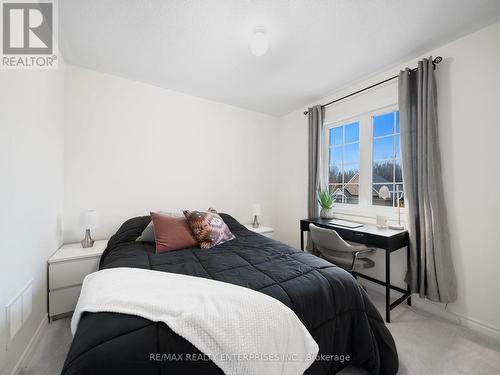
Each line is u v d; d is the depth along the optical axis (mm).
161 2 1409
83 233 2211
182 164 2783
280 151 3648
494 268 1607
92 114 2248
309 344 959
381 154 2436
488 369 1310
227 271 1379
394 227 2129
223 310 894
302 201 3258
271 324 907
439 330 1673
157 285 1084
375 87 2355
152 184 2584
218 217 2221
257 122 3422
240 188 3271
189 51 1934
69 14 1502
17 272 1255
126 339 764
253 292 1055
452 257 1786
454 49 1780
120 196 2400
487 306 1632
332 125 2924
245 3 1418
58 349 1444
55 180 1870
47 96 1681
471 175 1704
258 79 2434
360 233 2053
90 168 2244
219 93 2793
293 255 1653
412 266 1923
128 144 2439
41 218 1586
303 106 3219
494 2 1406
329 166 3020
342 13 1498
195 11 1482
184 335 791
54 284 1729
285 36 1732
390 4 1424
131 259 1552
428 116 1821
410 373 1278
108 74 2322
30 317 1419
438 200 1806
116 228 2383
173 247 1837
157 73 2312
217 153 3057
